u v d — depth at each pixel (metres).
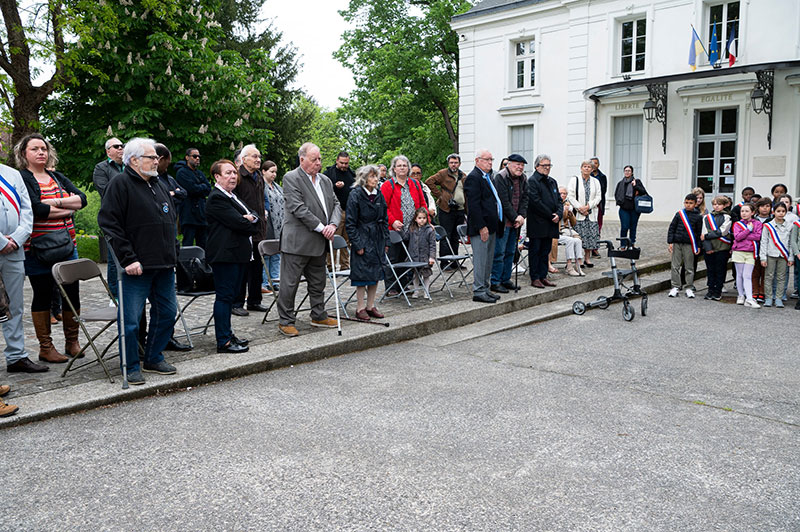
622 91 19.98
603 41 20.34
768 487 3.57
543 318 8.30
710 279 9.94
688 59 18.75
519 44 22.91
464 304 8.42
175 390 5.22
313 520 3.19
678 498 3.43
